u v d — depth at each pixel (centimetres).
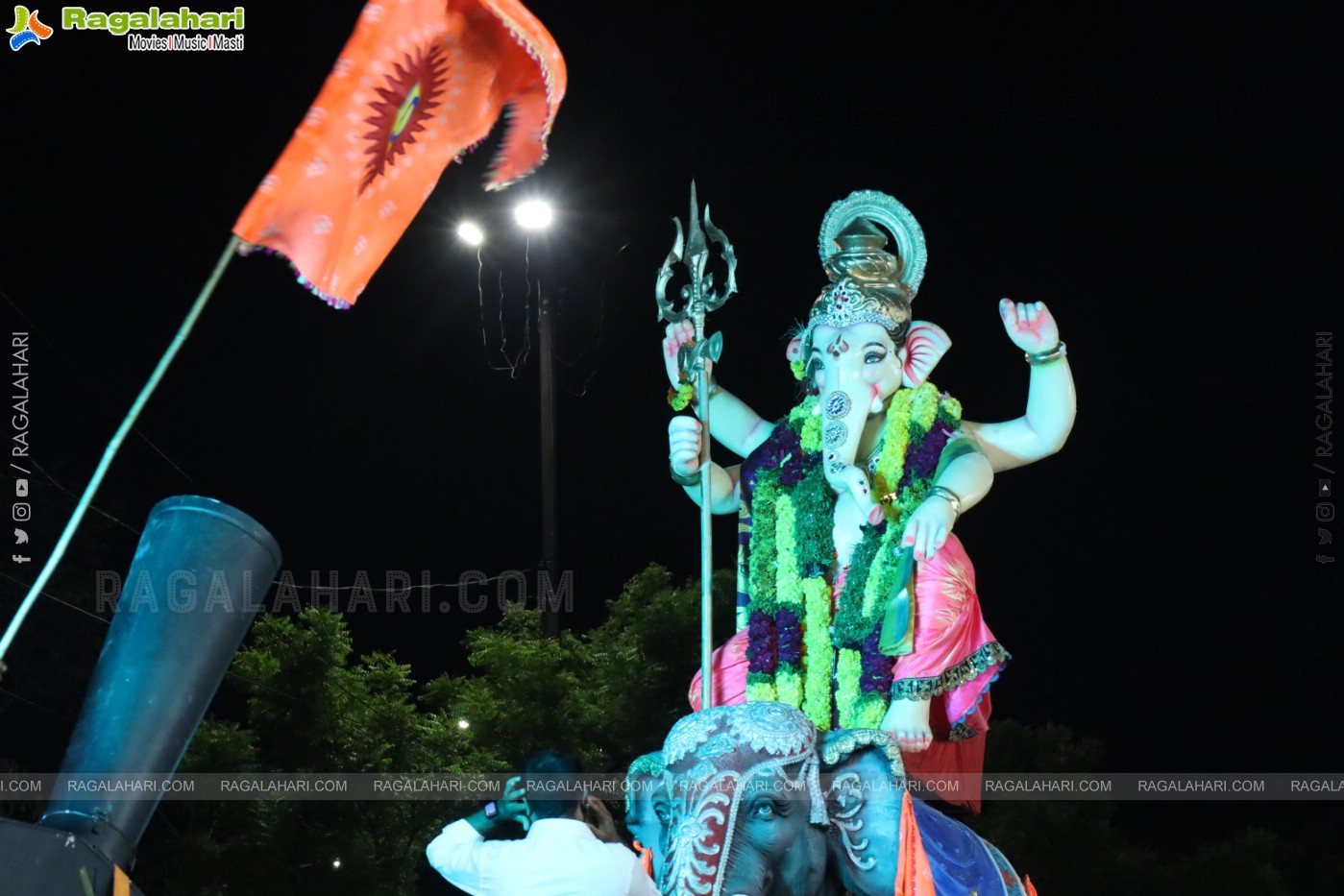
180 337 371
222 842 988
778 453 615
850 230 621
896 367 600
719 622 1041
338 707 1039
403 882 1018
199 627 376
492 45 407
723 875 482
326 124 387
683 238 617
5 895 300
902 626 557
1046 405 596
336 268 388
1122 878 934
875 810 502
